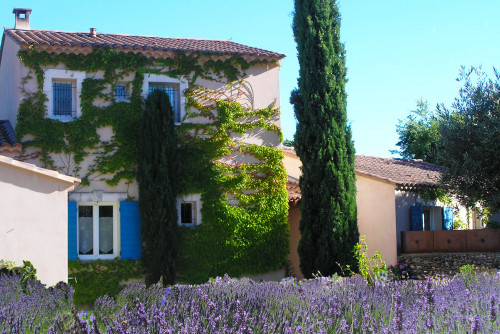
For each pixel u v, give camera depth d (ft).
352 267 51.16
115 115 51.60
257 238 54.60
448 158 58.75
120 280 49.80
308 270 52.13
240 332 17.57
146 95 53.01
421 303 22.81
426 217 67.26
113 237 51.13
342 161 52.95
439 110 60.18
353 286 27.66
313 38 54.34
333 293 26.14
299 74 55.11
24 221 36.40
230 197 54.34
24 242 36.22
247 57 56.54
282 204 56.13
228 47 60.03
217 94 55.52
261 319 19.19
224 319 18.98
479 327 19.25
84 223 50.62
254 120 56.54
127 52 52.65
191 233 52.08
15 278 28.55
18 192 36.45
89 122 50.90
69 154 50.34
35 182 37.06
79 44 50.98
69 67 51.16
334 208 51.70
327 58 53.98
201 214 53.01
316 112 53.57
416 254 58.34
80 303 48.47
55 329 17.38
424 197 64.49
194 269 51.78
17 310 19.76
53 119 50.26
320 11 54.90
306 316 20.48
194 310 19.98
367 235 63.00
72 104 51.62
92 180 50.55
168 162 50.75
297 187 63.05
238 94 56.34
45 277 36.52
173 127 51.52
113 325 17.95
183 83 54.49
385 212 61.36
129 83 52.70
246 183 54.90
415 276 56.44
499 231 55.62
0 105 62.85
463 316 20.90
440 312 21.53
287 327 18.52
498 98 57.00
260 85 57.31
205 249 52.44
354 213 52.80
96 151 50.90
